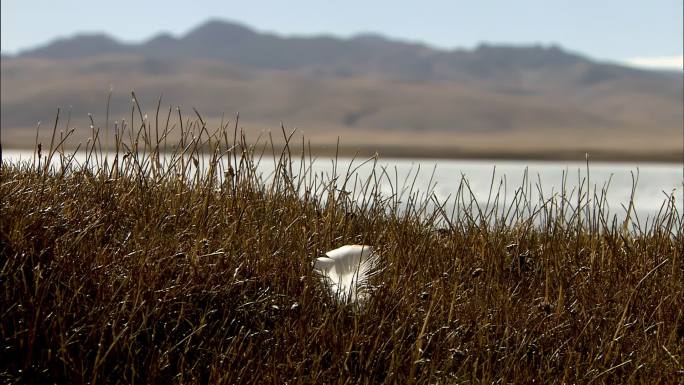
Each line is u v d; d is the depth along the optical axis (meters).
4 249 7.96
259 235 9.38
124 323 7.71
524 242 10.86
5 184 8.89
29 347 7.19
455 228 11.08
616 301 9.53
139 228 9.12
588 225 11.48
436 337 8.41
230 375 7.43
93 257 8.26
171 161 10.43
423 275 9.45
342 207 11.13
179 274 8.37
